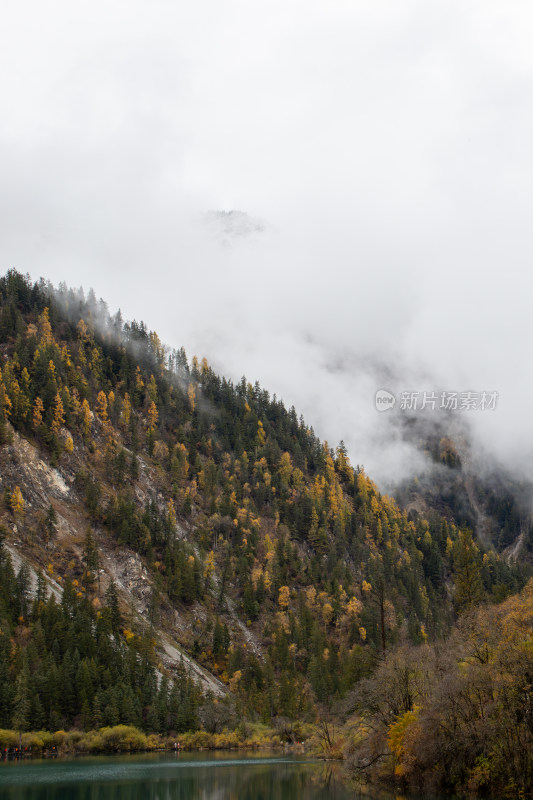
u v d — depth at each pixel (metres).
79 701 154.00
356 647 157.62
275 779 96.69
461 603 125.12
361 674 119.62
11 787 90.75
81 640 168.75
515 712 56.03
